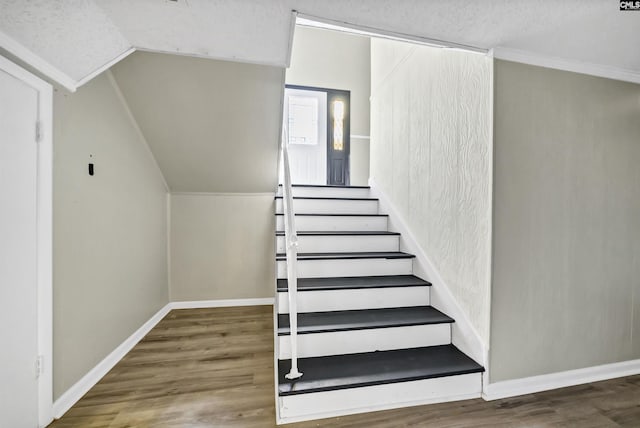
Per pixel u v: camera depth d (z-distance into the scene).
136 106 2.10
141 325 2.33
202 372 1.78
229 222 3.13
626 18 1.25
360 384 1.38
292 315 1.40
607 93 1.70
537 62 1.56
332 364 1.55
